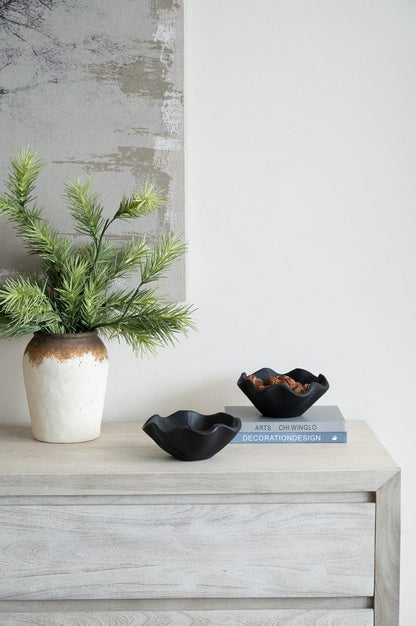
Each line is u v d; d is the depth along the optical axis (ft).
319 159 5.87
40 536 4.79
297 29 5.79
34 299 5.02
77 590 4.82
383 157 5.87
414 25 5.80
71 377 5.18
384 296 5.97
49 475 4.69
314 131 5.85
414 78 5.83
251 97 5.82
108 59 5.60
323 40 5.80
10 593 4.82
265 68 5.81
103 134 5.65
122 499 4.78
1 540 4.79
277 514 4.76
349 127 5.85
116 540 4.79
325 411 5.57
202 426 5.20
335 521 4.77
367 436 5.48
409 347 6.00
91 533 4.78
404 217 5.91
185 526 4.78
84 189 5.24
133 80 5.62
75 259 5.41
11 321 5.18
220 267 5.92
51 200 5.67
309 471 4.70
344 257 5.93
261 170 5.87
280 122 5.84
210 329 5.98
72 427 5.28
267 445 5.25
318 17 5.79
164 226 5.72
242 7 5.77
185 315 5.46
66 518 4.77
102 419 6.03
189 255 5.91
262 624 4.83
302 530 4.78
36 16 5.57
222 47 5.78
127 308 5.33
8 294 4.92
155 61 5.61
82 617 4.84
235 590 4.81
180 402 6.03
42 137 5.63
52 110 5.62
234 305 5.96
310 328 5.98
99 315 5.39
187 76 5.80
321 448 5.18
